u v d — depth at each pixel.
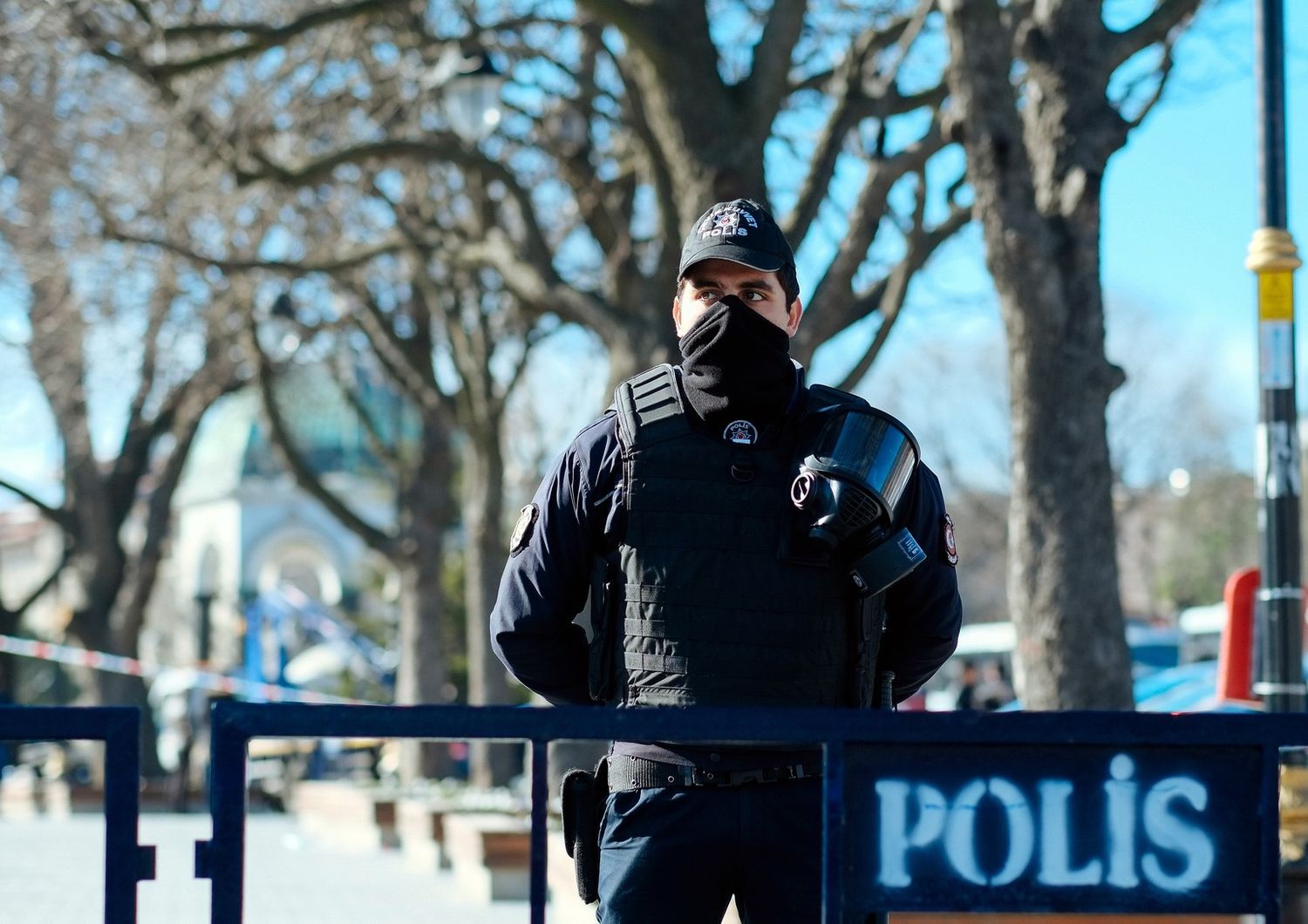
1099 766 5.66
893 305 27.88
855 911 5.57
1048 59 17.31
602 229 31.80
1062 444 16.97
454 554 81.44
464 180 33.84
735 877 6.31
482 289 38.94
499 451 40.00
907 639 6.87
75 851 31.31
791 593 6.26
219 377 54.22
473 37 28.64
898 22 26.30
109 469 57.50
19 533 155.62
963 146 17.53
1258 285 15.18
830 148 25.23
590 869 6.59
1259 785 5.66
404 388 41.16
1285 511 14.84
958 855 5.61
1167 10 17.44
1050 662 16.81
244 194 34.25
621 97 30.34
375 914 21.97
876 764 5.62
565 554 6.56
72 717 5.70
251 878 27.42
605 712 5.59
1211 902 5.62
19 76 31.36
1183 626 61.19
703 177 23.09
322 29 30.00
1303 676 14.74
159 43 24.33
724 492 6.31
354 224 36.84
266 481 128.50
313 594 129.75
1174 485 104.31
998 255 17.27
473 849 23.73
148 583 58.25
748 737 5.58
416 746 34.94
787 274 6.74
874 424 6.41
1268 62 15.29
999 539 105.69
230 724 5.55
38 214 35.69
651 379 6.57
